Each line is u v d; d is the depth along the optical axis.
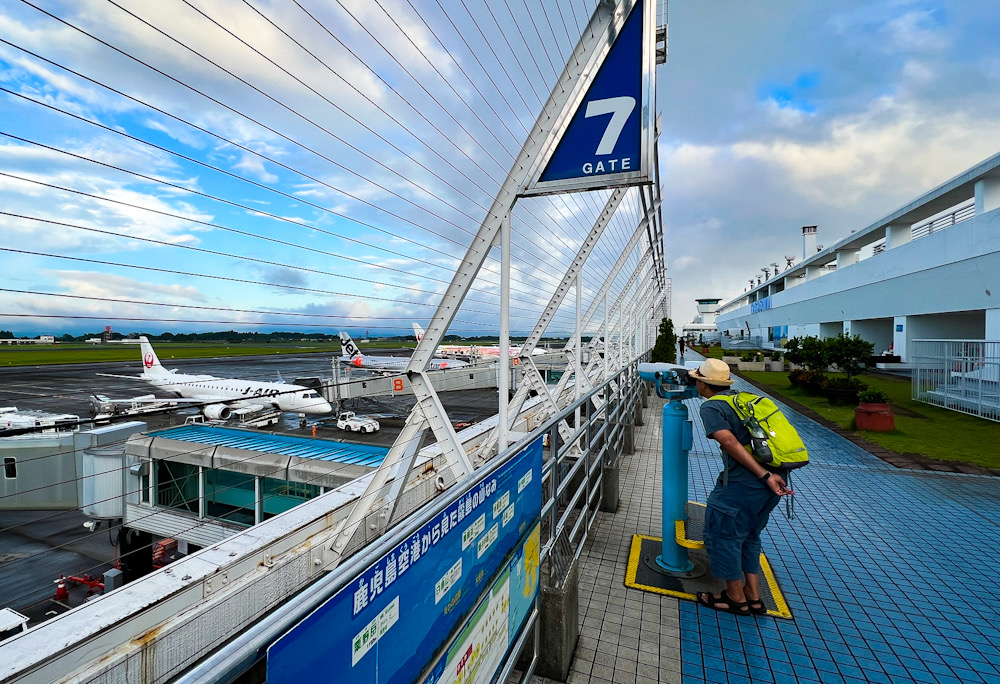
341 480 7.44
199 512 8.79
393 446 3.40
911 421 10.83
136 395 30.30
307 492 7.85
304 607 0.88
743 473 3.11
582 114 3.26
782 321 51.25
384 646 1.17
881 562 3.93
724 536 3.17
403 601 1.25
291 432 19.53
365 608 1.08
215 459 8.52
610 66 3.22
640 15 3.17
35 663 2.16
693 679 2.61
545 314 5.66
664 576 3.68
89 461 9.71
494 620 1.90
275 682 0.82
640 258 10.52
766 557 4.03
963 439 8.80
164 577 2.87
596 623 3.10
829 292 37.69
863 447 8.17
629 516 4.94
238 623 3.00
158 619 2.65
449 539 1.50
